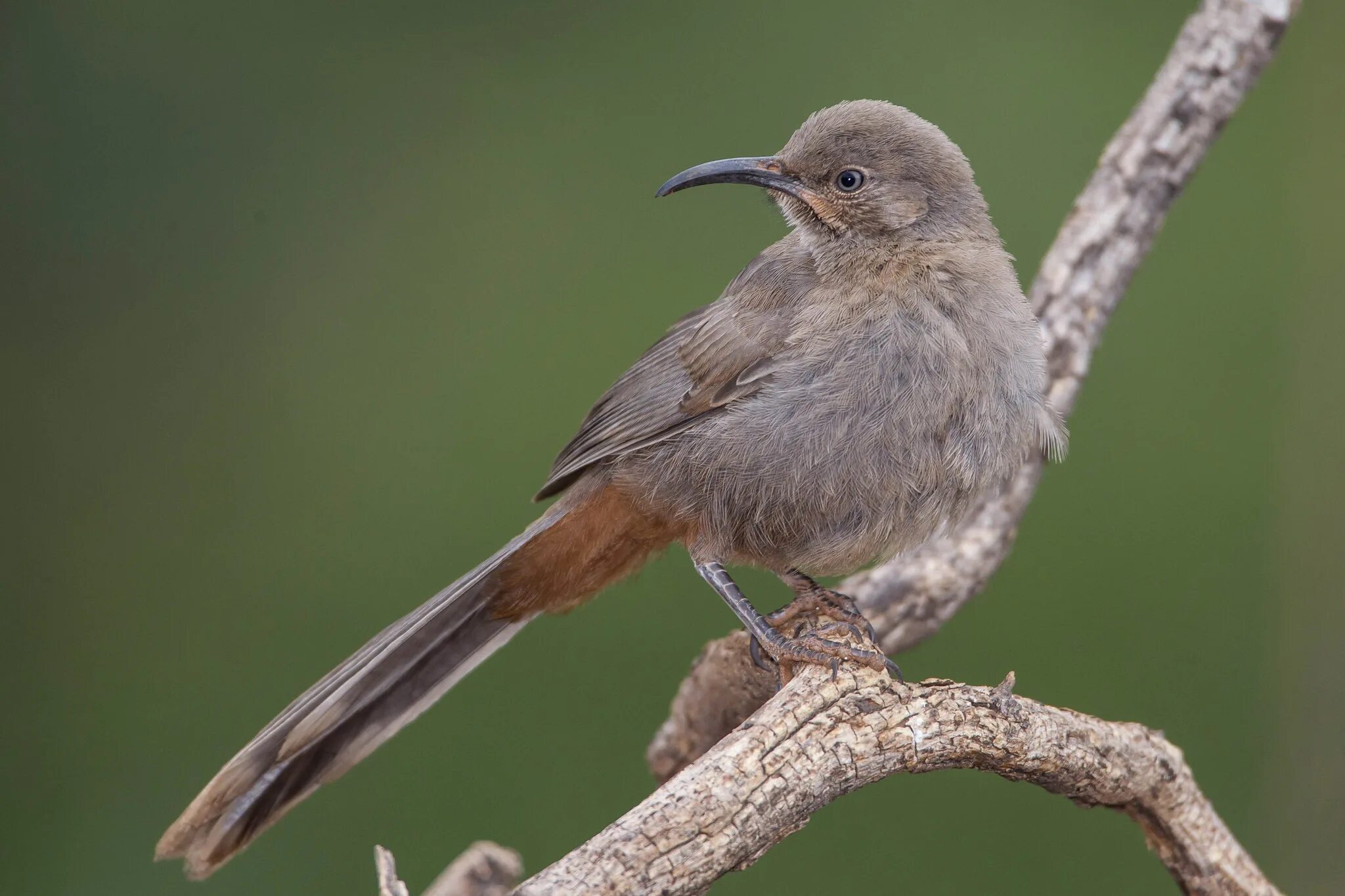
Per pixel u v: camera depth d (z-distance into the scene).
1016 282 9.21
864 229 9.22
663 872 6.14
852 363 8.71
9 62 15.65
